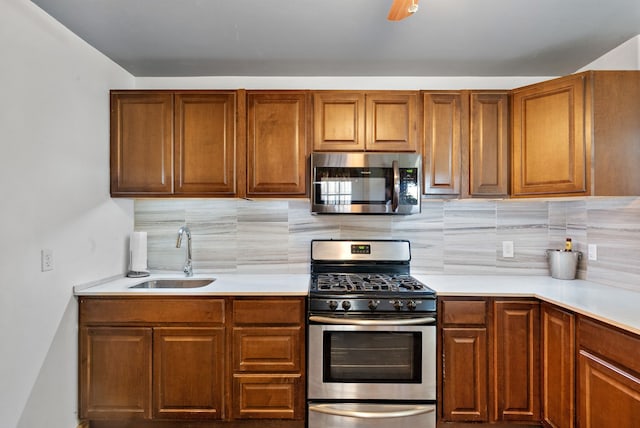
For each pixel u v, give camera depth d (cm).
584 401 171
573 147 204
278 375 211
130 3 174
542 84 218
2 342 160
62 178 195
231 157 236
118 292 208
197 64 246
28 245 173
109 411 210
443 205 269
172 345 210
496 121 234
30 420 175
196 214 271
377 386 207
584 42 214
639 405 140
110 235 238
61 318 195
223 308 211
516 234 269
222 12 182
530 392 207
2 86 159
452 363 209
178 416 210
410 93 237
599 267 232
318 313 209
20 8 167
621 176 197
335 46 219
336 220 272
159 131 236
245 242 271
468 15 185
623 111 197
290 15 185
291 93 236
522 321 208
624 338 147
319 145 237
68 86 199
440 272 269
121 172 236
